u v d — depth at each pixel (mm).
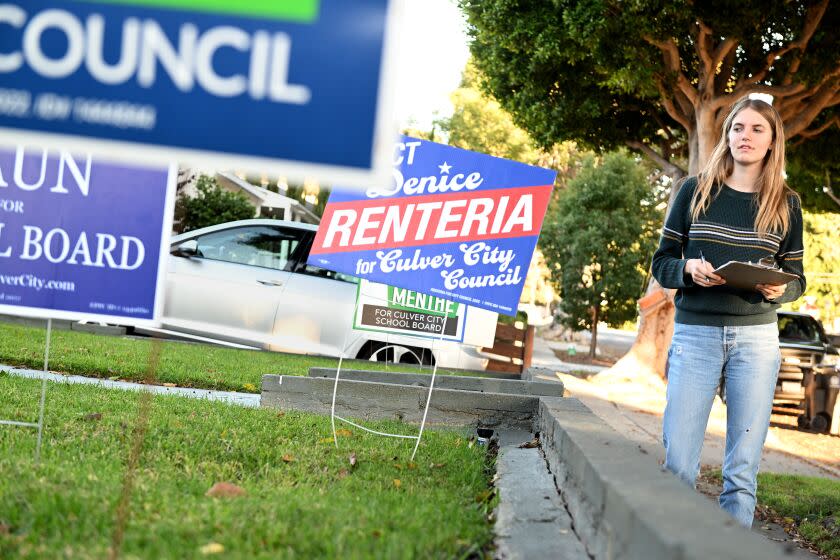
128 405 5699
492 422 6512
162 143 2117
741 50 15602
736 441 3895
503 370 11977
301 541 2789
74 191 3424
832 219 43625
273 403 6727
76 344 9516
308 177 2104
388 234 5117
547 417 5211
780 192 3945
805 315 14516
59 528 2770
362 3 2102
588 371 19953
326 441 5176
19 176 3420
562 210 27906
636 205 26922
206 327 10523
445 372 10859
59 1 2129
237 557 2531
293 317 10547
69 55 2127
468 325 6121
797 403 13086
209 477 3840
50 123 2127
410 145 5145
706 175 4047
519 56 15945
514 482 4277
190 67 2117
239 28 2113
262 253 10758
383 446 5234
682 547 1911
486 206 5137
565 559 2961
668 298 16422
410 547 2777
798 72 14484
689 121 15883
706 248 3977
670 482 2762
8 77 2133
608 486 2740
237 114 2111
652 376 16297
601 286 26188
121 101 2121
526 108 16703
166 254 3430
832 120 16875
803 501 6551
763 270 3518
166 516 2996
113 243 3420
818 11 13859
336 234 5105
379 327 6082
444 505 3607
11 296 3412
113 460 3951
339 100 2100
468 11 15523
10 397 5559
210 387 8148
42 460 3779
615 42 13711
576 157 37750
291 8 2105
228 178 24391
